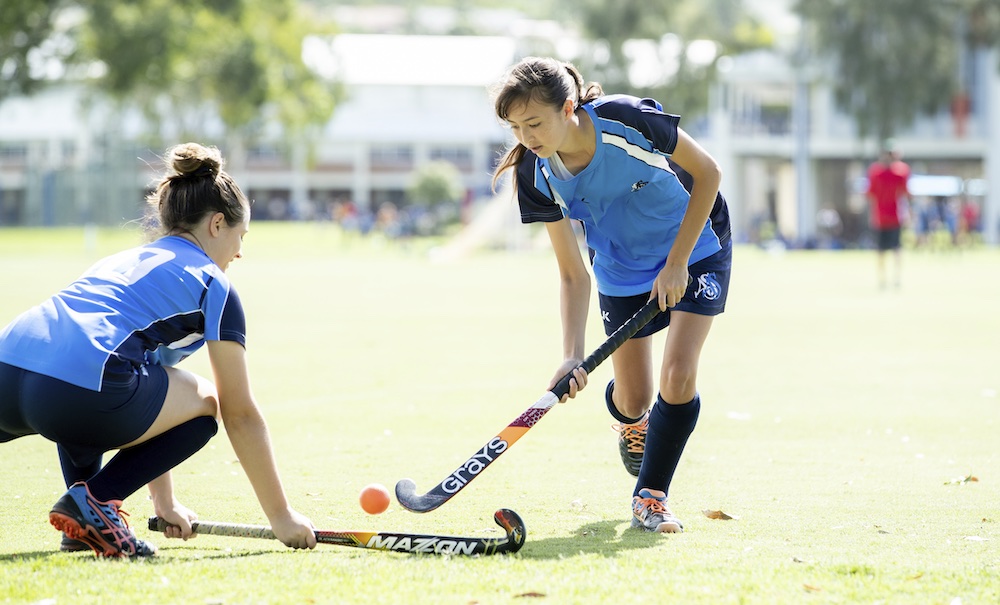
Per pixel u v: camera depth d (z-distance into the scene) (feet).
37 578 38.68
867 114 588.50
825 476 61.67
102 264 44.96
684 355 51.06
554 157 51.13
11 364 42.42
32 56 483.51
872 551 44.75
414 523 50.62
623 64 627.87
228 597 36.42
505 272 304.30
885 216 226.17
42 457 66.54
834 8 574.15
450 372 107.86
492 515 52.29
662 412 50.93
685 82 629.92
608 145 50.37
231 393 44.37
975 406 87.04
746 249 529.04
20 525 49.96
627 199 53.16
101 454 46.16
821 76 599.16
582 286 54.49
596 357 49.06
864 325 153.89
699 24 633.61
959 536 47.75
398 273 296.51
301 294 215.72
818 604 35.99
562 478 61.36
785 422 80.07
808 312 173.99
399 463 65.67
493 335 142.92
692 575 39.40
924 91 575.79
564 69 48.67
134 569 40.09
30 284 215.31
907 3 565.12
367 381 101.50
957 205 527.81
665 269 50.47
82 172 605.73
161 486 46.96
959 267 325.21
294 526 44.75
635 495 50.90
